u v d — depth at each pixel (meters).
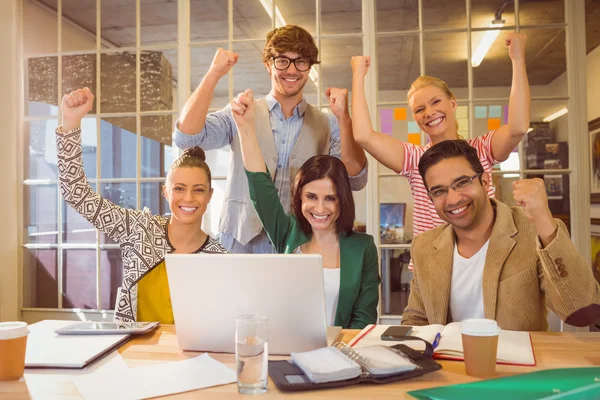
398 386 0.91
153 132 3.37
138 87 3.39
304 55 2.04
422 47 3.08
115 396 0.88
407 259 3.09
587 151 2.95
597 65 4.61
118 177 3.41
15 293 3.48
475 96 3.05
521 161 3.00
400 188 3.11
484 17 3.04
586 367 0.96
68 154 1.66
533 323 1.40
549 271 1.19
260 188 1.82
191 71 3.33
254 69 3.26
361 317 1.68
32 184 3.50
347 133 2.12
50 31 3.48
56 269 3.47
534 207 1.18
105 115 3.42
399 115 3.10
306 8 3.19
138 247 1.68
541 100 3.00
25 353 1.01
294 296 1.07
